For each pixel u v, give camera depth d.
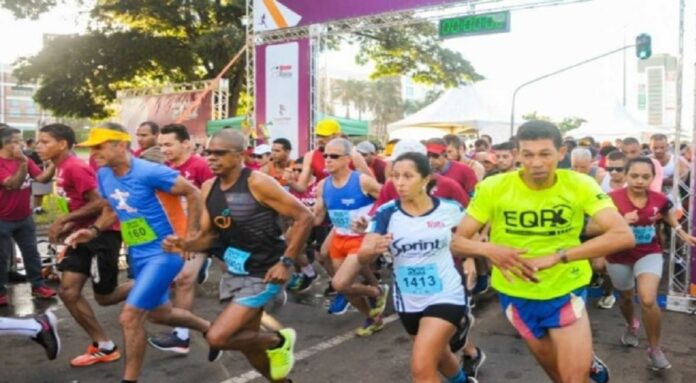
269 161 8.56
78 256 4.73
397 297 3.52
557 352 3.08
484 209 3.12
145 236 4.11
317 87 11.73
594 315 6.42
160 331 5.80
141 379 4.54
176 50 21.34
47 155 5.04
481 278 6.86
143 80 23.22
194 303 6.94
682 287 6.71
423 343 3.21
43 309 6.61
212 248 3.93
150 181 4.01
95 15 21.70
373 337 5.63
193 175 5.80
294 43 11.84
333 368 4.84
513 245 3.12
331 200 5.65
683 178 8.72
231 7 21.31
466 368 4.37
